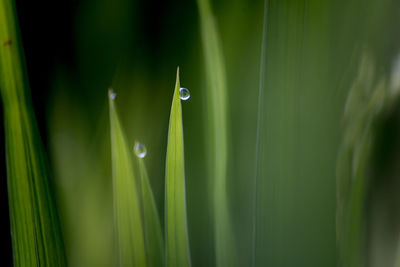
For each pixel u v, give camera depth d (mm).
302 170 314
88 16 356
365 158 322
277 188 313
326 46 319
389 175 333
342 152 319
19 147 309
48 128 353
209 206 341
